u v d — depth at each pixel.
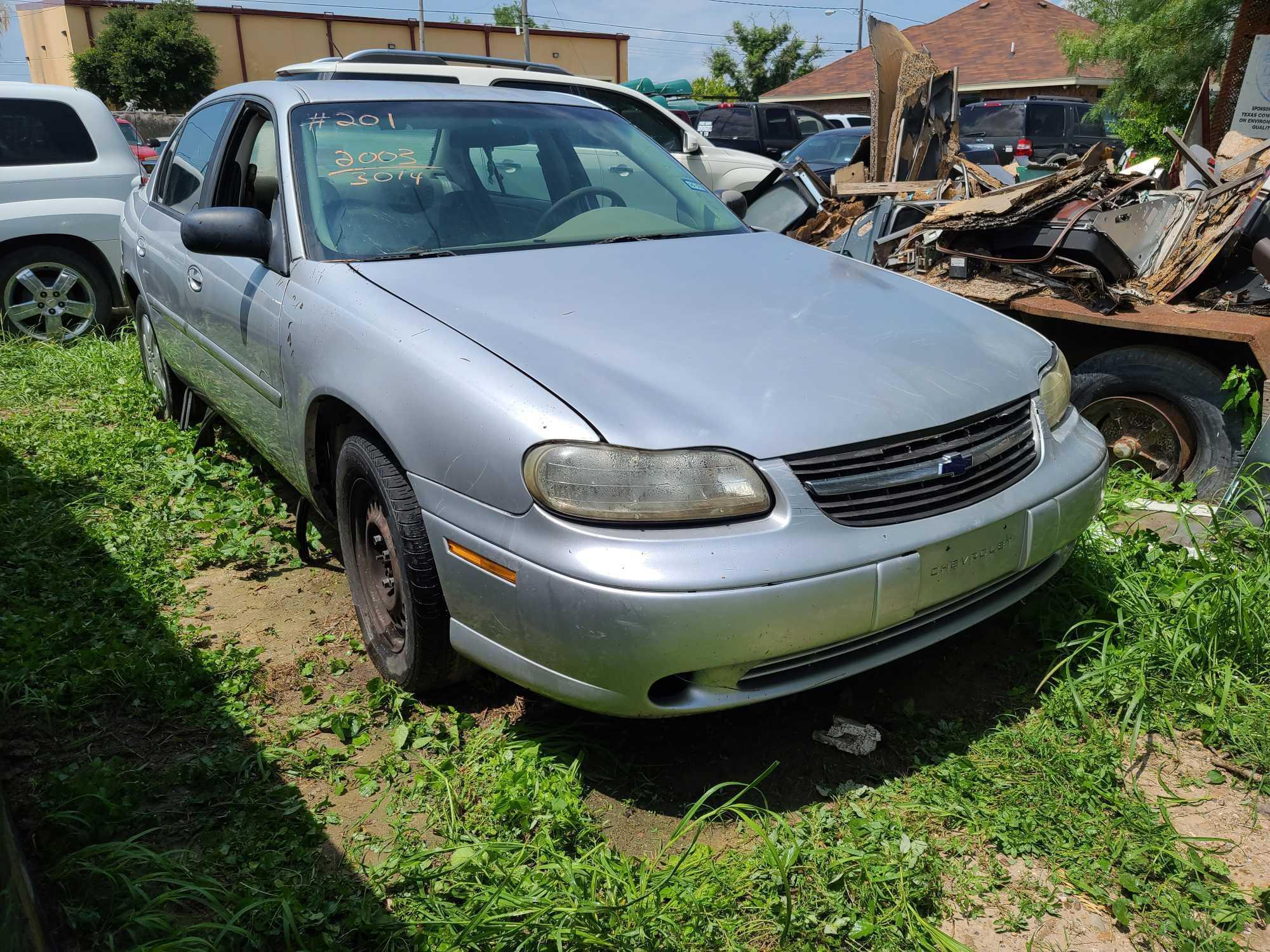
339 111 3.47
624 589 2.10
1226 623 2.86
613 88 7.80
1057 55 26.72
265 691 2.87
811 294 2.95
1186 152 4.63
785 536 2.18
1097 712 2.72
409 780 2.48
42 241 7.08
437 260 3.02
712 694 2.23
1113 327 3.89
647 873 2.10
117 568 3.59
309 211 3.17
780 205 5.85
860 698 2.81
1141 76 12.14
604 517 2.15
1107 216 4.21
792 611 2.16
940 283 4.42
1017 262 4.25
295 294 3.03
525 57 37.97
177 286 4.11
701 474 2.17
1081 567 3.23
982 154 14.46
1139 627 2.98
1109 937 2.01
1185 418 3.89
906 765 2.53
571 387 2.30
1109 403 4.07
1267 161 4.38
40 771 2.51
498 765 2.46
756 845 2.27
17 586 3.40
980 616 2.57
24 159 7.08
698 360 2.44
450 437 2.37
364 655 3.08
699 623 2.10
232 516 3.97
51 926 1.86
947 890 2.13
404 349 2.54
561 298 2.75
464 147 3.49
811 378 2.41
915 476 2.34
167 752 2.60
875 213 5.29
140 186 5.50
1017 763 2.49
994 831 2.26
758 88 51.44
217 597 3.50
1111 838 2.24
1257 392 3.68
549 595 2.18
